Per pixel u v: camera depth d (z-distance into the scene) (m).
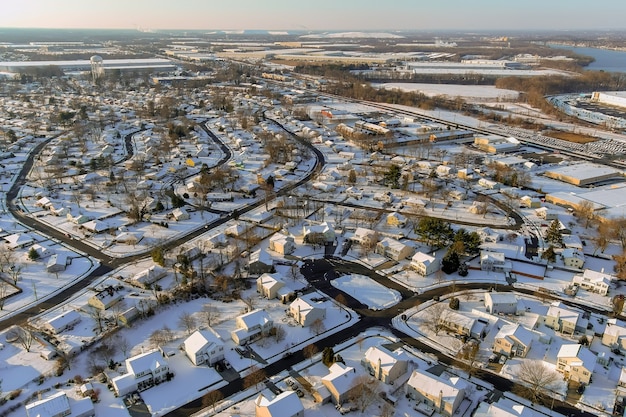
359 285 125.44
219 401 86.62
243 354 99.19
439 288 124.94
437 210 173.75
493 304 112.81
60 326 105.31
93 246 145.50
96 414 83.06
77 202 173.88
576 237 150.50
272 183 192.25
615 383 91.12
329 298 119.62
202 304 116.38
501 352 99.31
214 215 168.12
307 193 187.62
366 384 88.19
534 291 123.56
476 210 170.75
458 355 98.88
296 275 128.88
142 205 173.12
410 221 161.75
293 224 160.50
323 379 87.75
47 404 80.44
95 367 94.00
